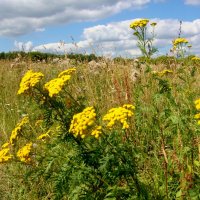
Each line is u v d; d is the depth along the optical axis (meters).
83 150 0.94
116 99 1.55
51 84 1.00
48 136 1.11
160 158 1.18
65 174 0.95
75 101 1.02
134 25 1.16
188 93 1.20
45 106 0.99
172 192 1.04
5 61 3.57
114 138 0.92
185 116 1.06
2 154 1.07
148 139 1.27
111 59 2.04
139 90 1.34
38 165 1.06
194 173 1.04
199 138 1.03
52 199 1.16
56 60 2.69
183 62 1.37
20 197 1.21
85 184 0.98
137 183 0.96
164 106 1.22
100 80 2.01
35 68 2.67
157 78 1.13
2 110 2.06
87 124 0.88
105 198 0.96
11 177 1.29
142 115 1.30
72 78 2.02
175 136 1.11
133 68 1.69
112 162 0.91
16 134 1.15
